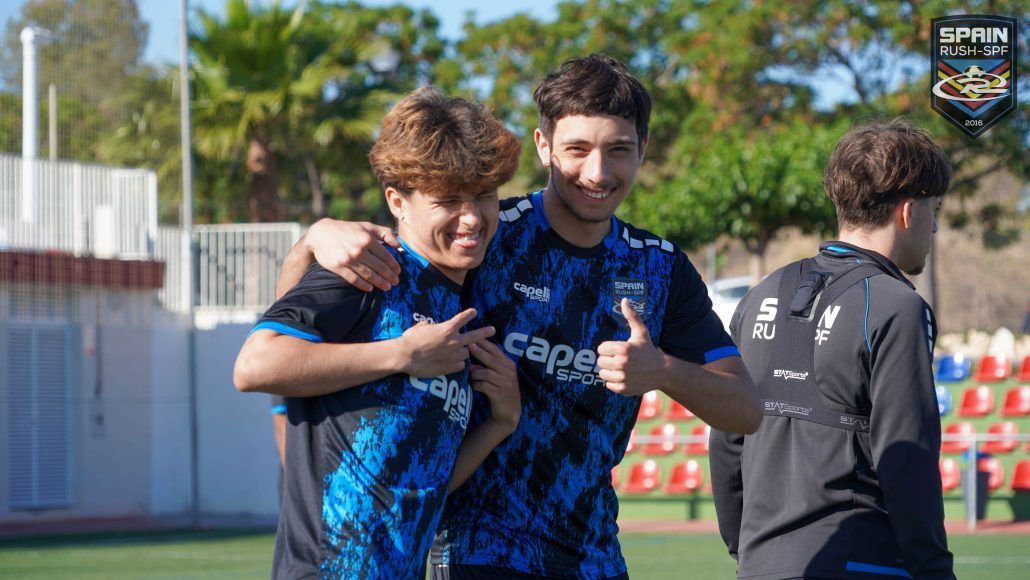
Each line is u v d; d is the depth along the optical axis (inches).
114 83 706.8
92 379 635.5
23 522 604.1
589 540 105.8
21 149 658.8
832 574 107.1
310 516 90.1
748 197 791.7
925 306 106.5
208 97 864.3
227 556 439.8
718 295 976.3
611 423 106.3
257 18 868.6
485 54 1171.3
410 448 90.4
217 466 664.4
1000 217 933.8
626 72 103.8
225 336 668.7
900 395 103.5
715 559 392.8
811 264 116.3
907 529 102.8
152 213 677.3
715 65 988.6
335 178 1179.9
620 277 105.8
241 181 991.6
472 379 98.6
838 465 108.0
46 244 624.7
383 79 941.2
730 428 105.7
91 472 633.6
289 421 93.4
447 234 93.7
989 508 496.7
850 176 114.1
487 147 91.4
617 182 102.9
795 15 954.1
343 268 90.4
